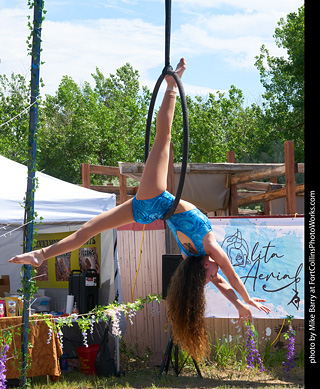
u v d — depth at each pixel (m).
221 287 3.03
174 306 2.88
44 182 8.26
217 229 8.66
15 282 10.73
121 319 8.61
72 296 9.02
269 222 8.47
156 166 3.04
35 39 6.02
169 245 9.65
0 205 7.45
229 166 10.85
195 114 30.77
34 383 7.86
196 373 8.38
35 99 6.16
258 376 8.05
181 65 3.12
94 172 11.25
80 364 8.71
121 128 34.38
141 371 8.62
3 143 28.00
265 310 2.98
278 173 10.38
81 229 3.01
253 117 37.03
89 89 41.50
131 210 3.05
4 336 6.60
